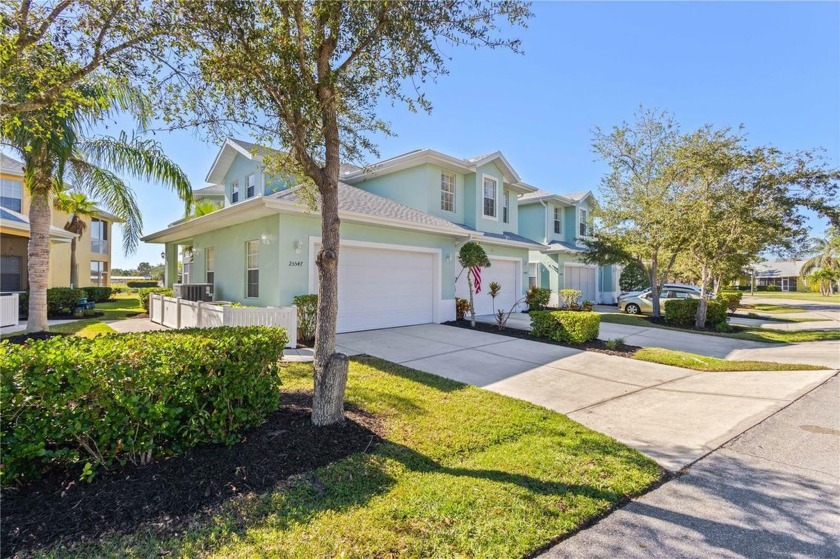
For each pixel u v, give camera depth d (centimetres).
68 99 423
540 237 2148
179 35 352
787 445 409
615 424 470
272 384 407
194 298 1272
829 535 263
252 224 1053
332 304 418
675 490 321
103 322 1283
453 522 268
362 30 390
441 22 388
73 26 350
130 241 1053
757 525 274
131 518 258
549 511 284
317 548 239
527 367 741
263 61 369
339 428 406
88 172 961
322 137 436
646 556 243
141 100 506
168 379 319
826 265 4175
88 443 297
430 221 1234
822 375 699
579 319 961
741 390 614
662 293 1922
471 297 1220
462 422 452
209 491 290
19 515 253
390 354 806
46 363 278
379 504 287
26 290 1591
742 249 1272
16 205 1841
